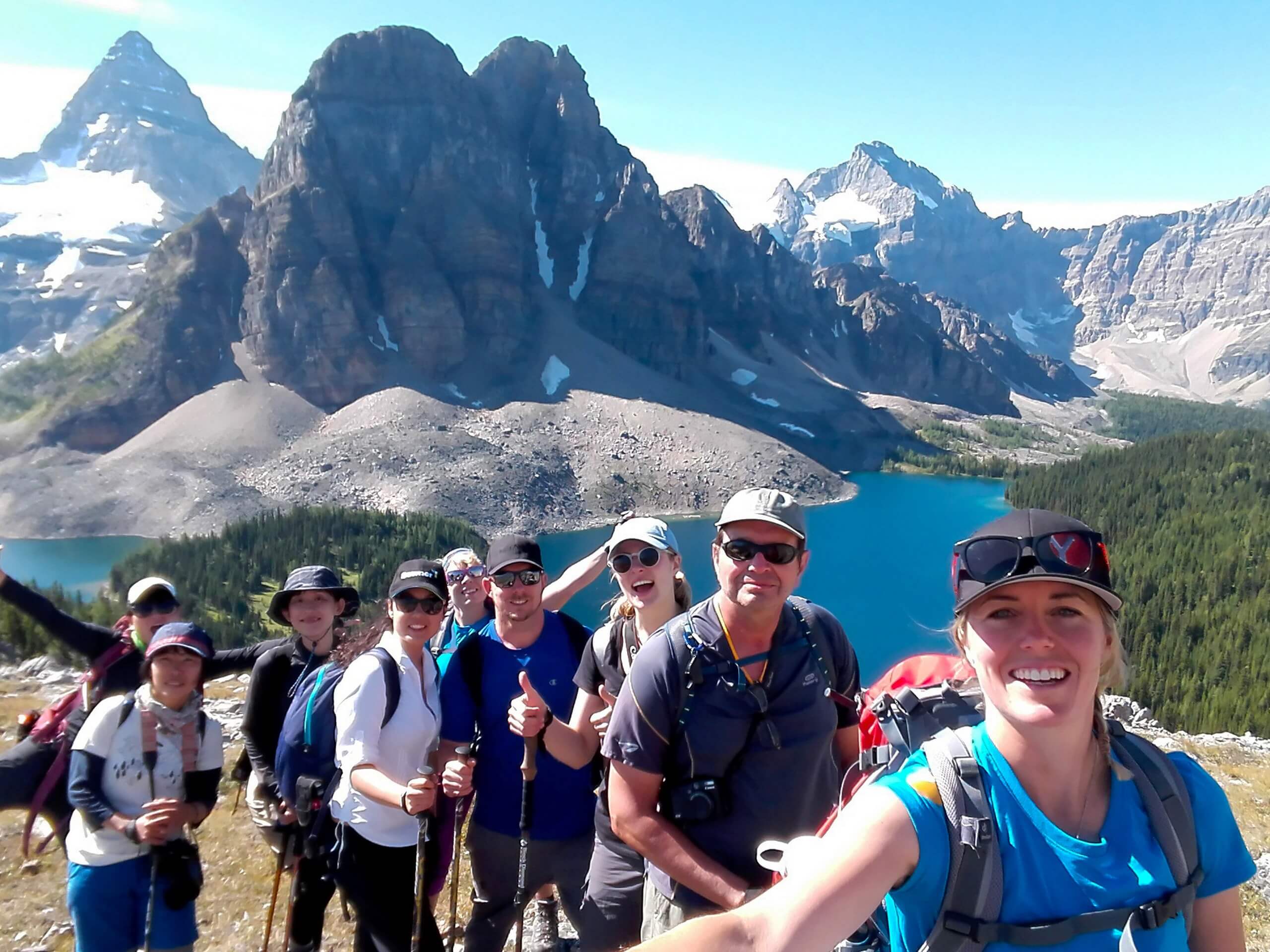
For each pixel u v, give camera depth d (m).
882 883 1.07
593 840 2.46
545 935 2.94
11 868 3.56
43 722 2.65
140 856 2.32
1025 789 1.13
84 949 2.30
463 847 3.88
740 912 1.05
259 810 2.58
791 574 1.67
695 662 1.69
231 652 3.12
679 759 1.71
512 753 2.43
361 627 2.57
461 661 2.48
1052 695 1.11
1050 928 1.06
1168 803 1.13
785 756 1.68
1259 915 3.49
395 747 2.29
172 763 2.34
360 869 2.26
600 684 2.26
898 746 1.46
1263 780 6.00
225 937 3.14
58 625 2.71
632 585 2.18
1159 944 1.08
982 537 1.18
